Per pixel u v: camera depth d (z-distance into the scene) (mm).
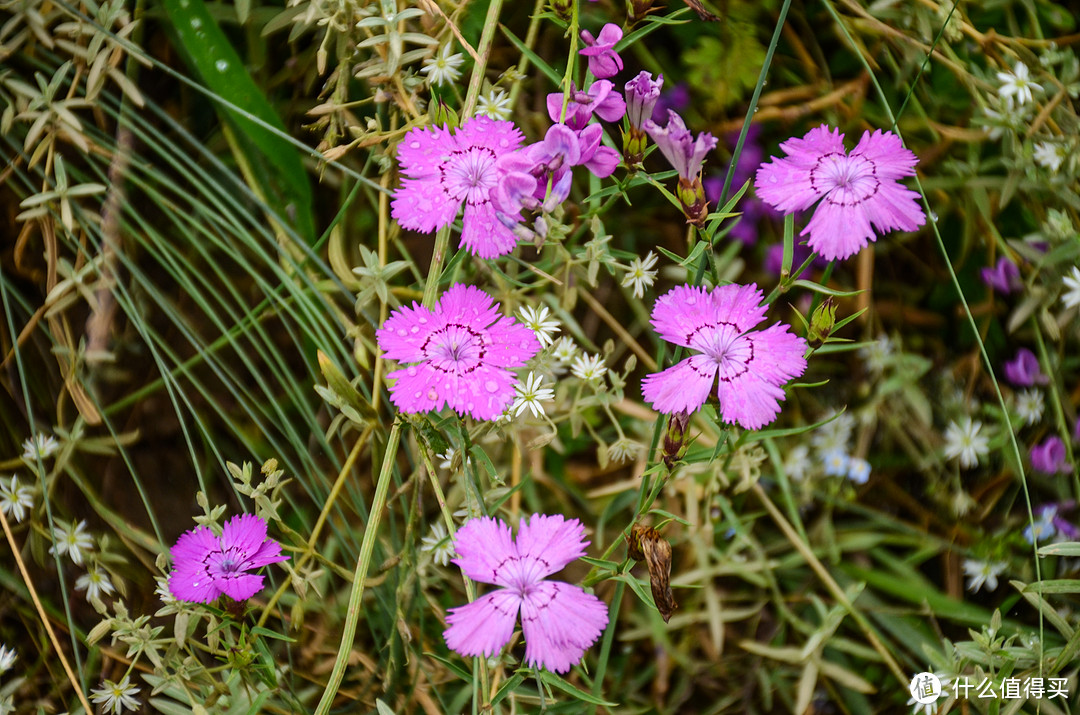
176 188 492
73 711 491
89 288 491
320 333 482
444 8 503
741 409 419
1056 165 504
